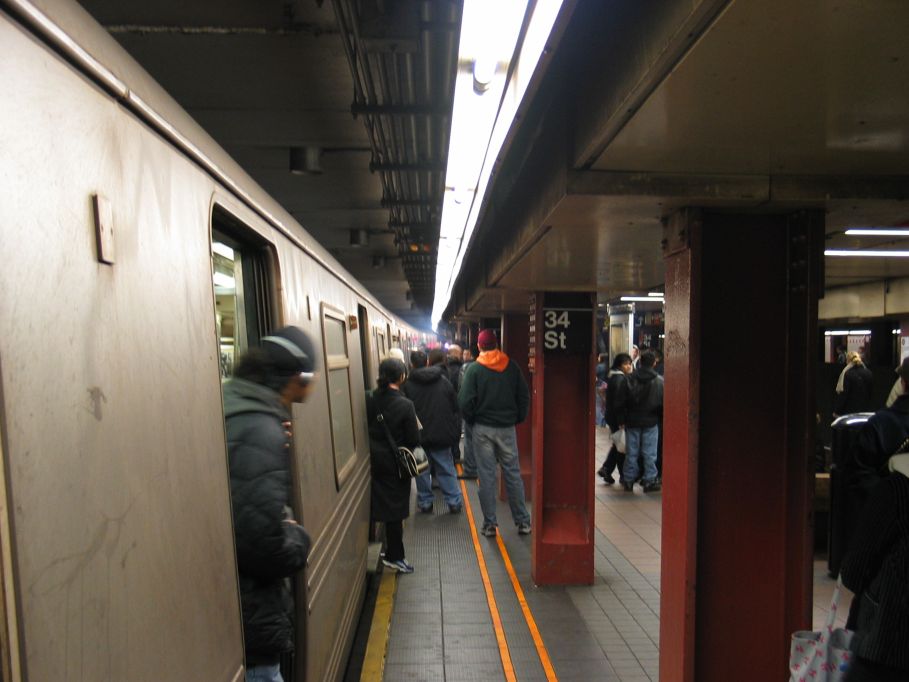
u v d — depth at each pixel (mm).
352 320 4855
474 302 7820
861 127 1677
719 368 2432
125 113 1219
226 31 3406
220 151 1906
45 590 846
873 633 1854
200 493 1454
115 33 3494
